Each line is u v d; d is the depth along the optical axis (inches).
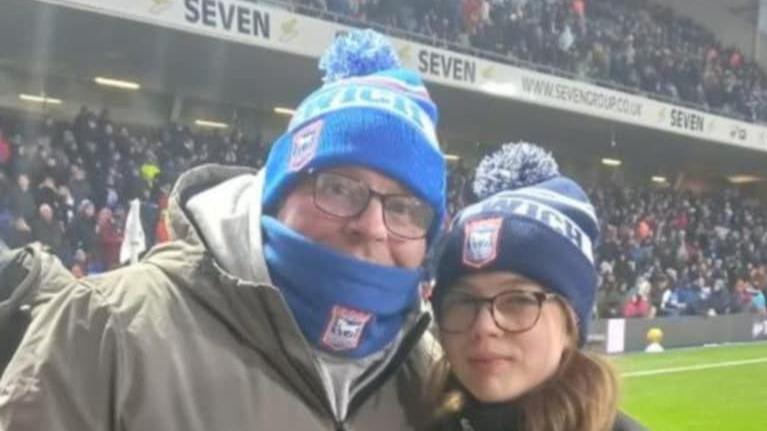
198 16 461.4
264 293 51.2
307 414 52.4
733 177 1077.1
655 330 567.5
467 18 652.1
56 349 48.3
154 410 48.2
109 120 530.6
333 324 53.7
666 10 1005.2
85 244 399.9
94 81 589.6
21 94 558.9
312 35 518.3
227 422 49.9
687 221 885.2
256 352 52.1
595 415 59.2
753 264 875.4
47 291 73.9
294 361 52.2
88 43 500.4
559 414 58.7
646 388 427.8
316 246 52.2
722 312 672.4
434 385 63.3
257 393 51.1
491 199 63.1
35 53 522.9
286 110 693.3
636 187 964.0
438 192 56.4
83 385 48.0
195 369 50.1
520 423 60.2
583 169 938.1
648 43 872.3
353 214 53.6
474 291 60.3
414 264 57.1
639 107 744.3
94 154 477.4
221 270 51.4
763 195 1080.8
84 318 48.9
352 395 56.7
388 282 54.0
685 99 824.9
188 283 51.9
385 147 53.0
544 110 702.5
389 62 60.6
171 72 579.2
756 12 1093.8
